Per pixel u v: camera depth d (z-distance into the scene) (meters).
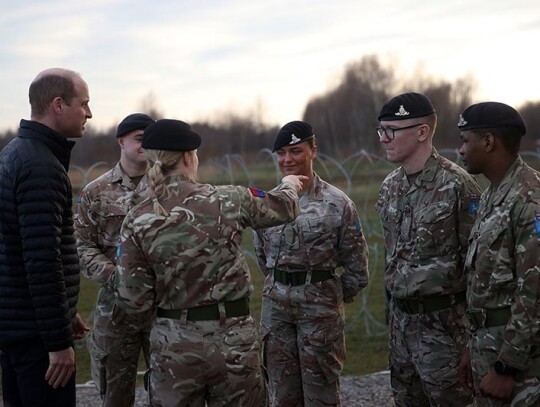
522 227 2.98
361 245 4.30
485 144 3.16
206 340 3.02
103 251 4.25
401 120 3.72
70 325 3.26
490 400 3.15
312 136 4.31
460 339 3.69
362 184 13.45
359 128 53.84
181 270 3.02
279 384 4.37
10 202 3.21
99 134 26.91
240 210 3.12
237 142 46.25
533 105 42.75
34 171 3.18
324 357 4.23
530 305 2.94
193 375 3.01
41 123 3.35
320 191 4.30
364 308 7.90
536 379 3.04
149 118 4.27
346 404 5.38
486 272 3.12
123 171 4.27
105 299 4.13
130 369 4.20
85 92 3.48
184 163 3.15
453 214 3.63
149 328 4.13
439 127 43.66
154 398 3.07
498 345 3.10
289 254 4.25
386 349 7.16
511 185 3.09
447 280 3.64
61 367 3.23
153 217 3.03
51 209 3.19
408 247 3.75
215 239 3.04
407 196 3.79
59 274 3.21
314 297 4.22
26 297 3.27
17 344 3.29
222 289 3.05
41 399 3.32
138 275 3.04
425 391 3.77
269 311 4.37
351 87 56.44
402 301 3.78
